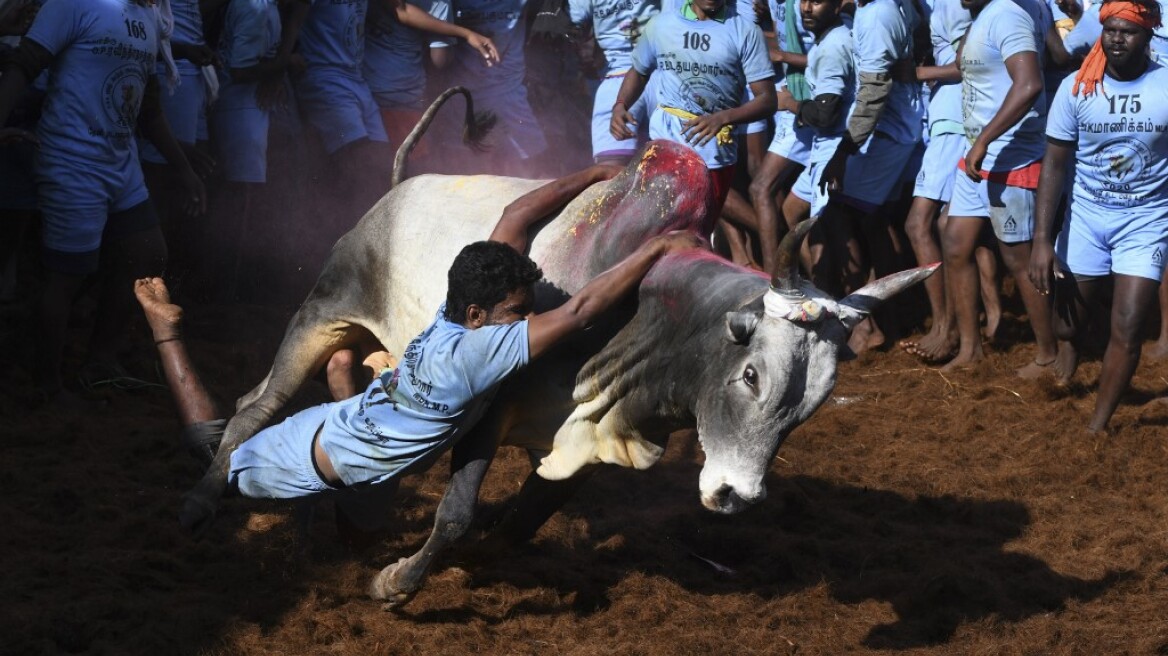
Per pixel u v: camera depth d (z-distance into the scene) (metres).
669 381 4.29
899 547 5.63
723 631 4.87
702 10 8.15
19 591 4.81
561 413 4.60
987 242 8.84
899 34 8.18
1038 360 8.20
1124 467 6.74
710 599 5.13
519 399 4.60
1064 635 4.82
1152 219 6.90
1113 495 6.42
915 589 5.20
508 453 6.56
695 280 4.23
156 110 7.21
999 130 7.53
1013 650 4.71
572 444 4.64
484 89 10.23
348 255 5.39
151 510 5.68
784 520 5.96
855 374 8.44
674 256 4.37
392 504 5.85
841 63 8.26
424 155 9.88
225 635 4.61
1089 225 7.07
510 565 5.34
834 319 3.94
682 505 6.11
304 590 4.98
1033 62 7.52
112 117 6.77
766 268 8.95
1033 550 5.70
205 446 5.12
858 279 9.07
